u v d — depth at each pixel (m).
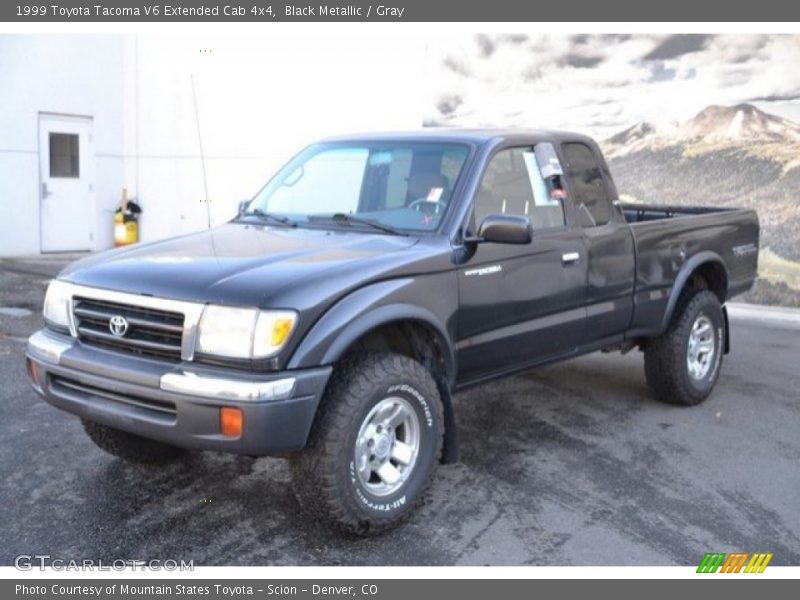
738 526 4.46
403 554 4.12
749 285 7.31
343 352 3.99
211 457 5.31
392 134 5.52
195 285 3.98
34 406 6.20
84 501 4.63
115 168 14.92
